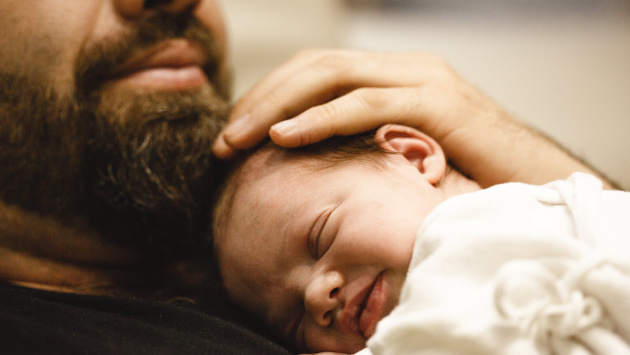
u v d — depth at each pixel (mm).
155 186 767
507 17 2410
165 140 765
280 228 671
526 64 2127
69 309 604
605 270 458
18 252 816
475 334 463
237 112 854
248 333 613
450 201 573
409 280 519
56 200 796
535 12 2393
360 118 722
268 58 1753
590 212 523
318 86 786
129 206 786
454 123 792
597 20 2305
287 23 1795
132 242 839
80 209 808
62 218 808
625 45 2145
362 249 600
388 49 2207
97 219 816
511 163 799
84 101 773
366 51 965
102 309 659
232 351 558
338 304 614
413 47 2229
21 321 539
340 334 618
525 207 562
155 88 792
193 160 782
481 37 2277
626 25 2234
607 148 1846
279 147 744
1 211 793
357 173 661
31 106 764
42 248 822
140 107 771
